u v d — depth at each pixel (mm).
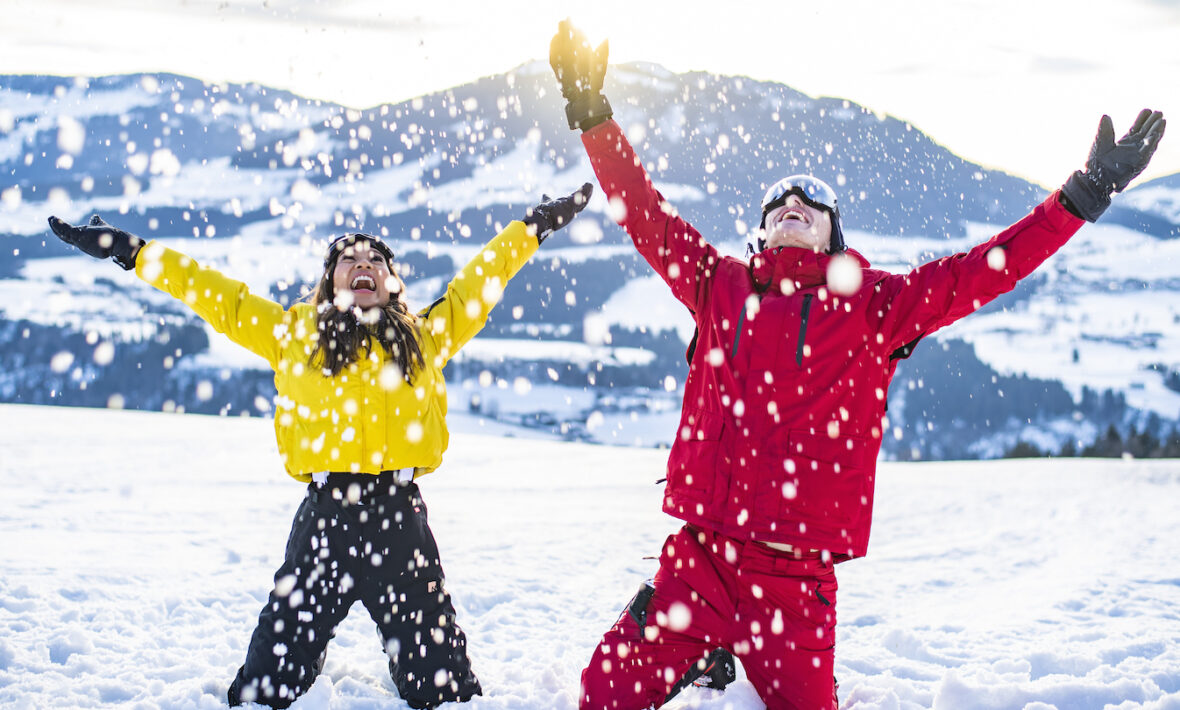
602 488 8891
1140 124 2627
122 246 2891
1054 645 3660
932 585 5156
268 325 2896
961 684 2936
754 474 2602
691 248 2889
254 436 11758
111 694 2885
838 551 2598
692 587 2678
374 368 2766
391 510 2787
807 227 2801
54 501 6750
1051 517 7336
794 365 2625
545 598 4508
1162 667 3262
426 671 2811
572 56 2830
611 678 2643
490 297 3053
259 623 2791
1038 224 2635
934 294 2658
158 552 5148
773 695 2648
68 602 3844
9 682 2934
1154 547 5969
